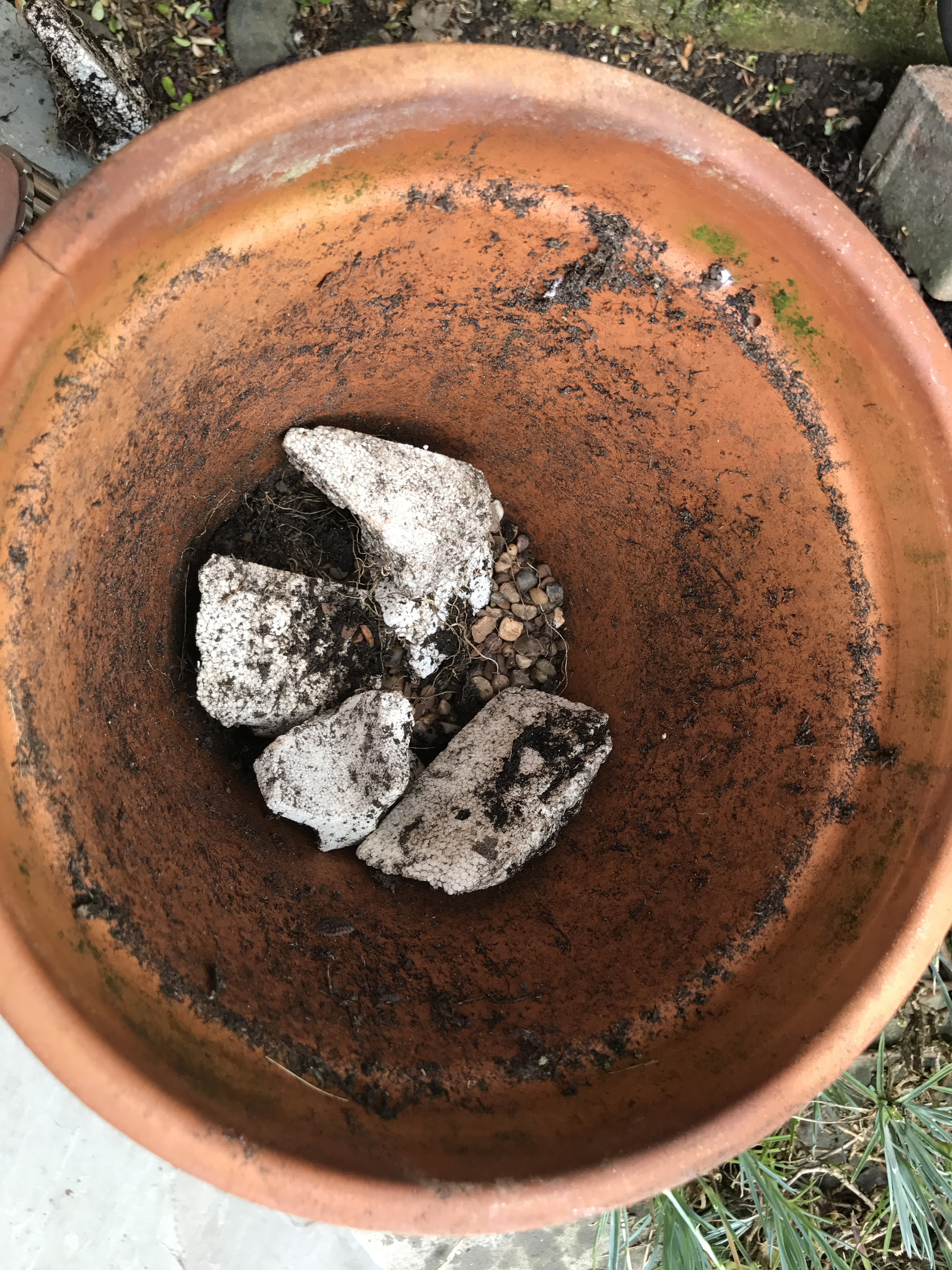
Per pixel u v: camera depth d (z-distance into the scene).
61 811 0.38
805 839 0.44
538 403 0.51
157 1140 0.35
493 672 0.60
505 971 0.47
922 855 0.41
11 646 0.37
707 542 0.50
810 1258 0.59
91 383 0.37
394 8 0.60
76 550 0.40
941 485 0.41
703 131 0.38
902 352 0.40
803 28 0.60
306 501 0.55
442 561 0.54
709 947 0.44
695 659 0.52
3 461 0.35
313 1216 0.36
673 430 0.48
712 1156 0.38
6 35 0.58
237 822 0.50
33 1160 0.58
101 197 0.35
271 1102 0.38
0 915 0.34
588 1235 0.62
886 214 0.62
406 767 0.54
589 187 0.40
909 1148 0.62
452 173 0.39
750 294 0.41
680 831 0.49
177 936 0.41
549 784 0.53
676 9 0.59
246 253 0.39
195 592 0.52
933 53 0.61
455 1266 0.61
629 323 0.44
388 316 0.46
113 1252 0.58
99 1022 0.36
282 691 0.53
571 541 0.58
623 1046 0.43
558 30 0.60
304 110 0.36
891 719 0.42
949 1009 0.65
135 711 0.46
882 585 0.43
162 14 0.59
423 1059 0.42
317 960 0.46
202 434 0.46
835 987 0.40
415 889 0.51
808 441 0.43
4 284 0.34
